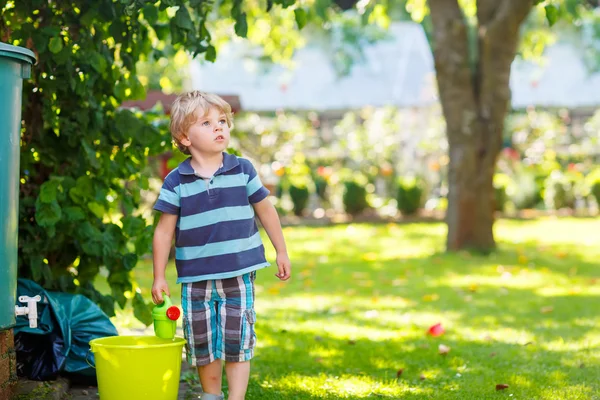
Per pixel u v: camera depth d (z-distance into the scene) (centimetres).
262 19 1316
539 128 2003
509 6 1114
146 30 494
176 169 370
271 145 1850
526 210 1891
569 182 1881
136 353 340
